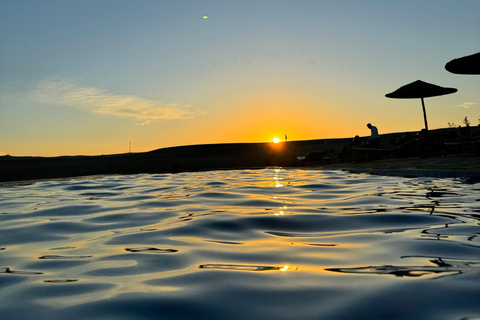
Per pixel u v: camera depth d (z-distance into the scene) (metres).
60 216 4.04
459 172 7.11
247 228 3.08
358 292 1.61
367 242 2.52
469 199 4.34
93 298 1.61
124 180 9.59
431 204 4.02
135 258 2.25
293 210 3.89
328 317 1.38
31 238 2.96
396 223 3.10
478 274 1.78
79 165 26.48
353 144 16.55
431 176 7.61
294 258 2.18
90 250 2.49
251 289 1.68
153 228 3.18
